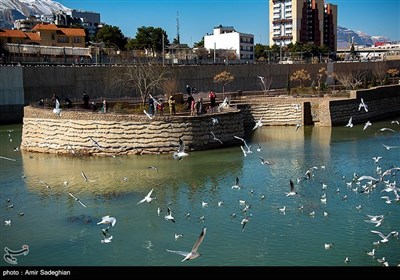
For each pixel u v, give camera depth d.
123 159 48.19
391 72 127.81
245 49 182.12
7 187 39.25
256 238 28.72
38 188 38.91
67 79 85.69
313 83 105.62
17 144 57.62
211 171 43.81
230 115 55.50
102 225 31.02
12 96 79.81
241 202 34.50
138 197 36.59
